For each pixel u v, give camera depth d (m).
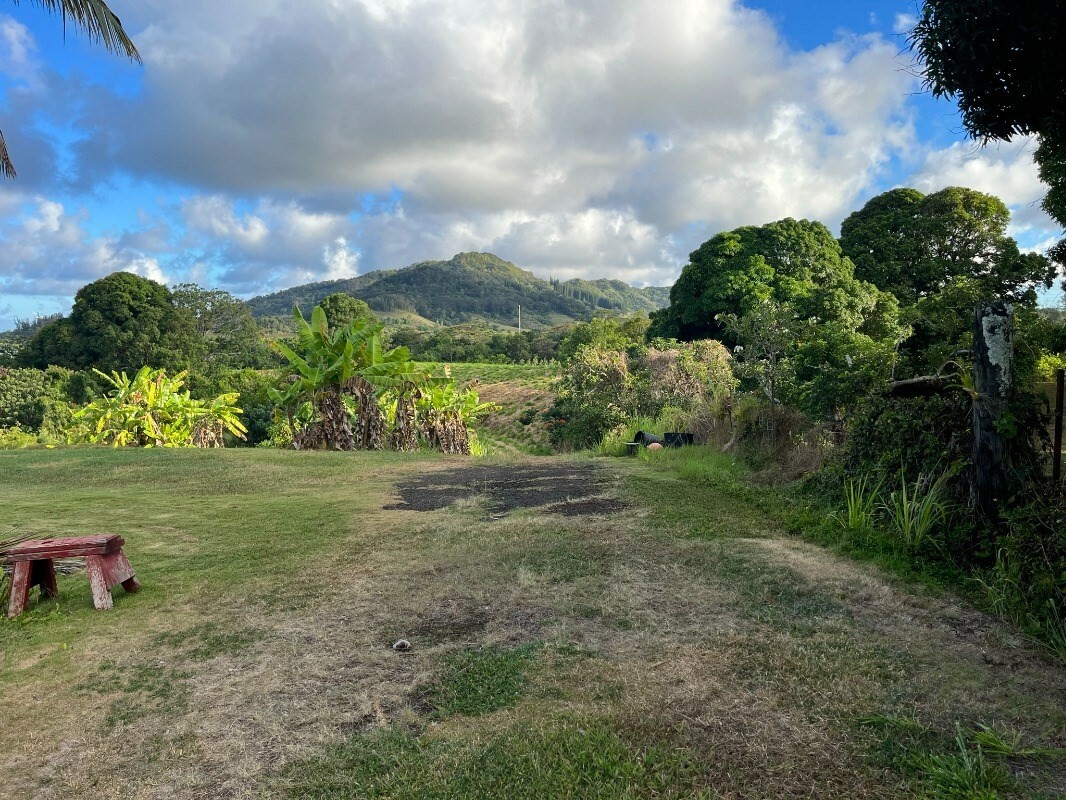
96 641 4.28
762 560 5.59
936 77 5.13
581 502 8.66
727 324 14.74
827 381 10.57
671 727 3.00
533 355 76.19
